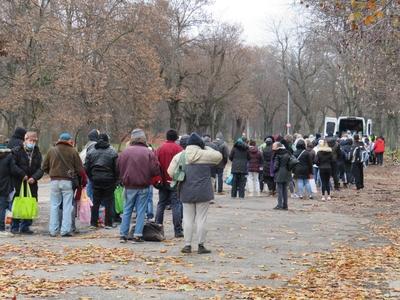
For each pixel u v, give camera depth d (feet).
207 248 47.32
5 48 121.80
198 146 45.24
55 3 157.58
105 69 161.27
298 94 342.64
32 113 157.28
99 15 161.17
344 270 39.29
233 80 275.39
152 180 49.96
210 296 31.48
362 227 62.18
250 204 83.41
